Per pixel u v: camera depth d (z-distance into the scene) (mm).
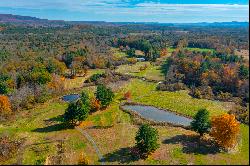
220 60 177125
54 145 111500
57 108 154625
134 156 102188
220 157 97375
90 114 144625
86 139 117062
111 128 128125
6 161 100625
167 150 106000
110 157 102062
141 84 194500
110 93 154500
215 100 159125
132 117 141000
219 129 104375
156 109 154875
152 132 103250
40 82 183125
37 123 136000
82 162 94188
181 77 194125
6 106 144875
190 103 158875
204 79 177125
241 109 117500
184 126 130125
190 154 102312
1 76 181750
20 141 115500
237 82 123250
